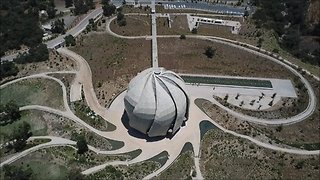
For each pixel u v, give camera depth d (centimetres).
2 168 15450
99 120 17562
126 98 16262
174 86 16162
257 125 17925
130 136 17012
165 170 15638
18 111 17825
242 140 16975
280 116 18562
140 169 15575
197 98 19125
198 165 15888
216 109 18550
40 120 17662
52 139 16750
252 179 15325
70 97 18725
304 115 18750
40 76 19925
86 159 15812
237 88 19962
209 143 16825
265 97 19575
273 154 16488
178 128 17150
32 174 15088
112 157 16000
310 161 16362
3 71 19900
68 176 14850
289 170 15838
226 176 15425
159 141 16825
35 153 16038
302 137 17538
